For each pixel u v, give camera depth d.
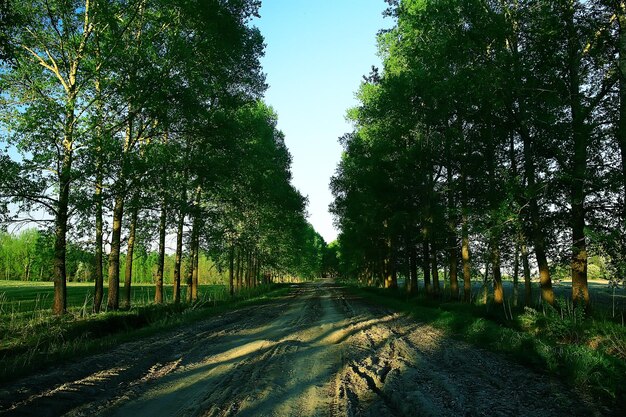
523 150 16.22
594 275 13.66
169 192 16.73
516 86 13.10
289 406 5.66
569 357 7.42
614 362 6.75
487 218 15.09
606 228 13.20
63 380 6.84
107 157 14.22
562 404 5.54
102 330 13.02
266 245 43.66
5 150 13.05
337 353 9.62
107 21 14.12
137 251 20.28
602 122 13.09
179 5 15.37
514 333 10.28
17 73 14.92
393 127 22.72
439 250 26.02
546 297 14.08
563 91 13.16
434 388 6.37
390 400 5.88
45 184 13.61
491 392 6.14
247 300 29.72
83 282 71.25
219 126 18.81
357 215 32.56
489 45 13.94
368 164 26.06
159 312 17.34
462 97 14.76
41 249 14.15
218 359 8.96
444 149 20.31
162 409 5.57
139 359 8.62
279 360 8.82
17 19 9.23
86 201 13.86
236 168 20.78
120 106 15.70
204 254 26.30
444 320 14.37
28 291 36.41
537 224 14.31
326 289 54.59
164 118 16.05
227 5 17.84
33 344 9.86
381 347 10.30
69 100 14.25
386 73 24.77
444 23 14.23
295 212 42.84
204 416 5.27
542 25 12.96
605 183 12.70
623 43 11.37
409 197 25.11
